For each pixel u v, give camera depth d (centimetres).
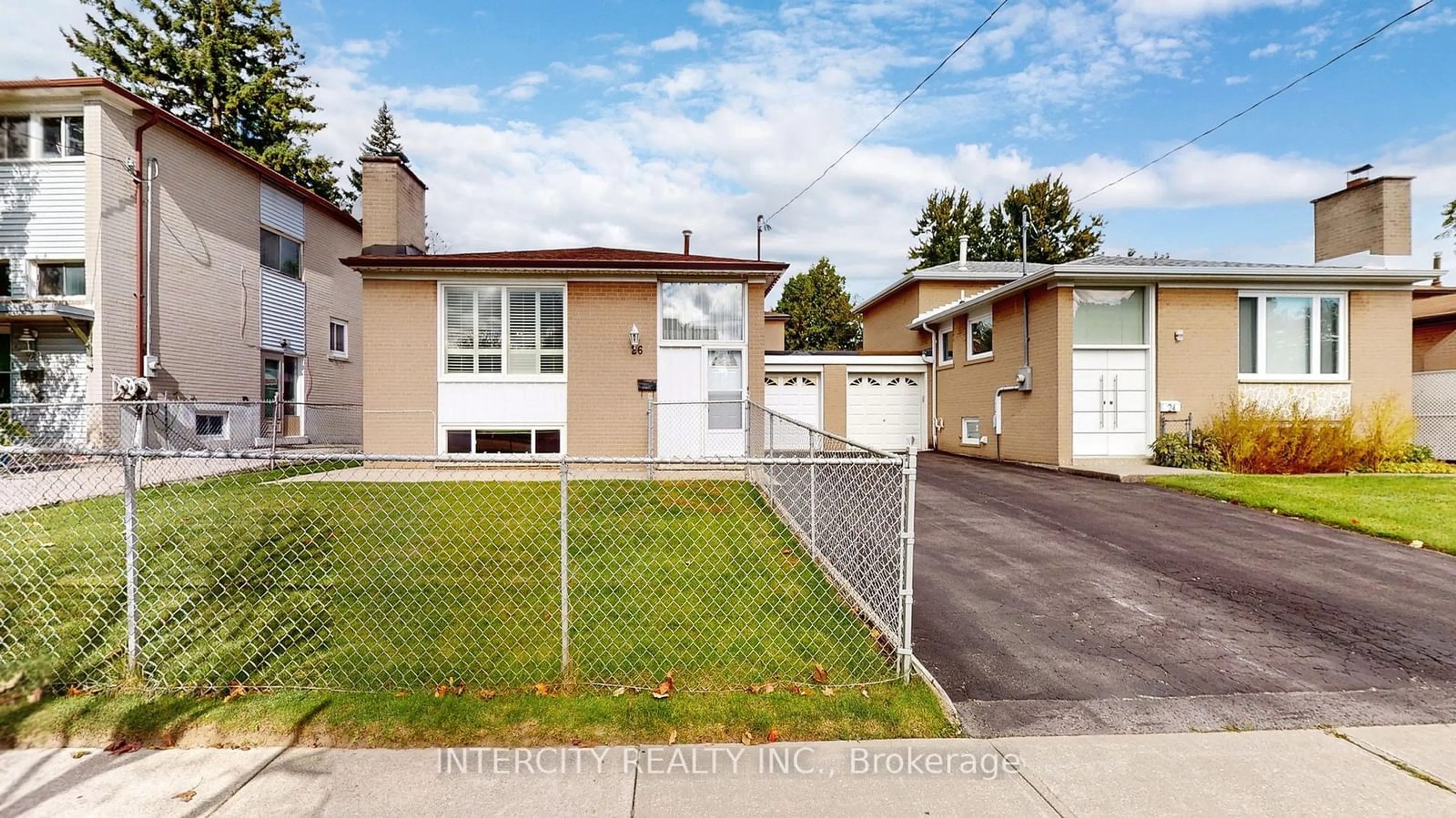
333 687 352
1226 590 555
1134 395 1241
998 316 1438
